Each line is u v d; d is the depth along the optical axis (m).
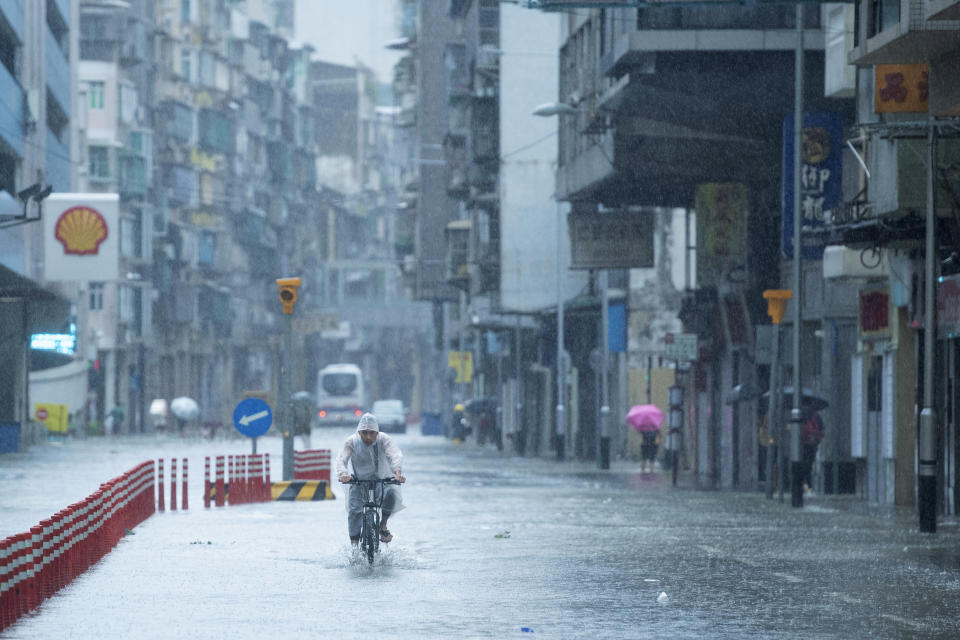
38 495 61.22
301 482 59.12
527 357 146.75
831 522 49.12
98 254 110.25
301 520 48.34
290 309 60.44
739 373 84.56
